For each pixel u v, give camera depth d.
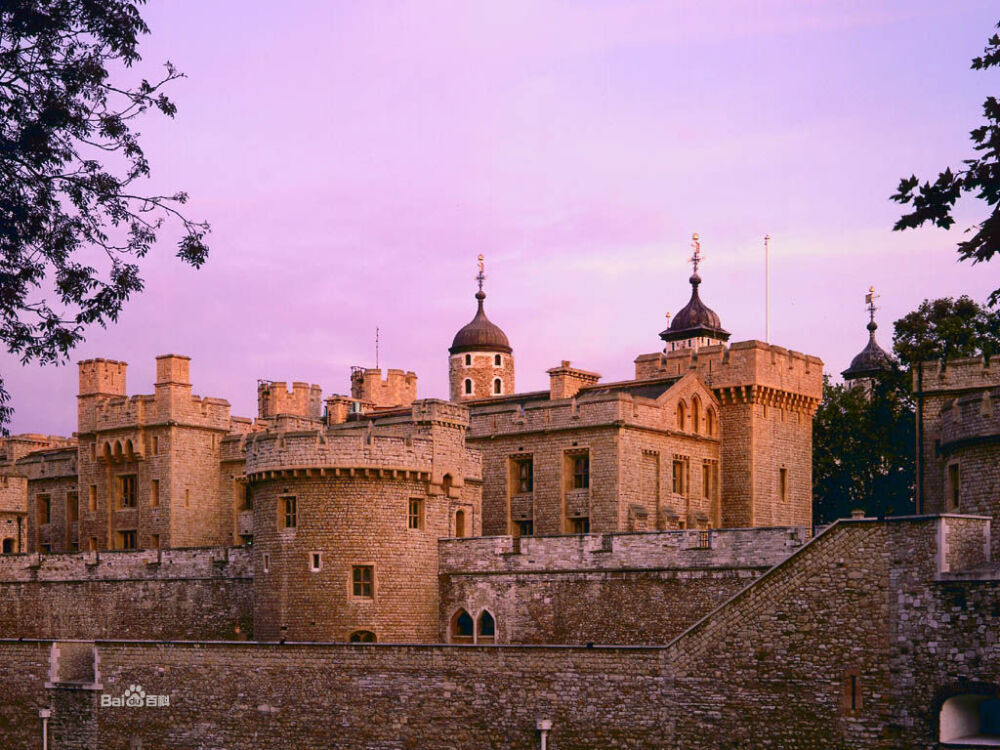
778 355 83.88
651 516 78.00
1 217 40.84
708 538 58.41
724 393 82.88
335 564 63.34
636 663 48.94
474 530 72.81
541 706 50.22
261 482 65.50
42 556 78.62
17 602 79.31
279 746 54.66
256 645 55.66
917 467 69.38
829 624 46.19
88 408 88.50
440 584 65.88
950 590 44.06
